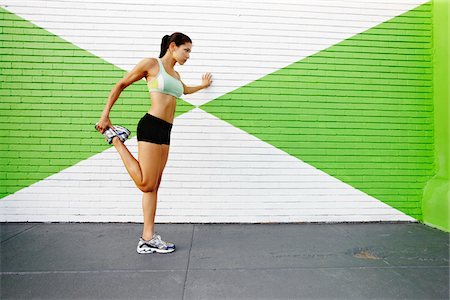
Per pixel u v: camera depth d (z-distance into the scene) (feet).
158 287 7.14
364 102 12.90
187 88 11.34
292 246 9.93
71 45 12.27
